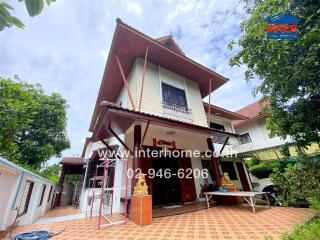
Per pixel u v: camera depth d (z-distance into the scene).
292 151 8.09
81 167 14.92
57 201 13.25
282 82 3.18
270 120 4.75
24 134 11.38
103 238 3.62
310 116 3.98
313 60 2.78
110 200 6.95
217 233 3.60
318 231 2.55
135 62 8.34
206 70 9.48
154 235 3.67
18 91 4.47
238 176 11.40
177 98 9.03
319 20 2.65
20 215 5.49
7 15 1.11
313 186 4.82
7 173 4.54
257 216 4.79
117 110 4.62
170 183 8.06
